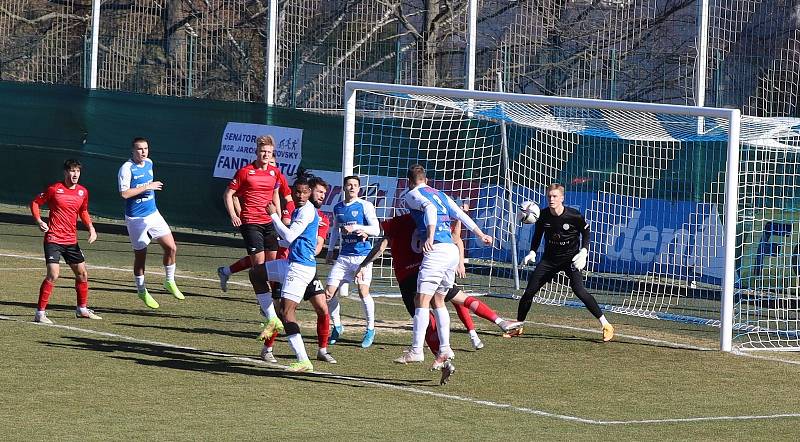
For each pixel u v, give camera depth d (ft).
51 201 104.68
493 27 165.68
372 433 67.46
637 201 152.66
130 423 67.82
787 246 130.21
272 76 181.16
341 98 176.55
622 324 119.34
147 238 115.65
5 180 205.57
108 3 197.36
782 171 147.54
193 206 187.52
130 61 195.93
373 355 95.55
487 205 153.69
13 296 119.65
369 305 99.76
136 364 86.48
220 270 116.57
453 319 118.73
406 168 164.25
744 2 155.43
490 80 165.58
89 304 116.67
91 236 107.55
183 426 67.51
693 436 69.82
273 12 180.14
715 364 97.50
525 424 71.56
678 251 149.28
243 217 112.06
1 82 204.74
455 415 73.67
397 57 173.17
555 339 107.55
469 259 154.30
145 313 112.57
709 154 148.36
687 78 156.97
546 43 162.91
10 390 75.82
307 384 82.12
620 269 152.76
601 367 94.07
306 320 113.29
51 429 65.57
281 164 179.63
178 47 192.44
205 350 93.86
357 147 172.04
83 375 81.56
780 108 156.15
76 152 198.39
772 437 70.33
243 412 72.13
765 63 155.94
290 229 85.05
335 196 175.22
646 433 70.18
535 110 136.15
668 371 93.40
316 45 178.70
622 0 159.84
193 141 187.32
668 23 158.30
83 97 197.57
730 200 104.83
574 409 77.10
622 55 160.25
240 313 115.44
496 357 96.94
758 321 119.14
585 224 107.86
